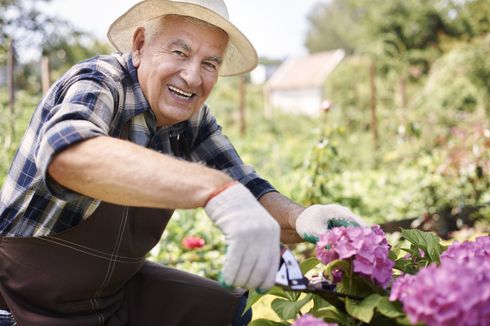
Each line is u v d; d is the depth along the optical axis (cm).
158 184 142
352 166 950
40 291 194
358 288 158
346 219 181
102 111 171
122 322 216
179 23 185
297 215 196
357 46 2347
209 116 233
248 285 139
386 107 1524
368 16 2261
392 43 2161
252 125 1559
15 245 193
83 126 153
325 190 496
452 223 535
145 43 191
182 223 465
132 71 192
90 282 198
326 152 507
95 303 205
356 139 1112
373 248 153
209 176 144
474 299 119
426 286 124
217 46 190
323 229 183
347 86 1889
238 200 140
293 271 153
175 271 230
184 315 220
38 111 188
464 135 628
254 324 171
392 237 458
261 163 845
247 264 137
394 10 2195
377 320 156
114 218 195
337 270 163
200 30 186
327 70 3216
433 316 122
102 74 181
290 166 755
